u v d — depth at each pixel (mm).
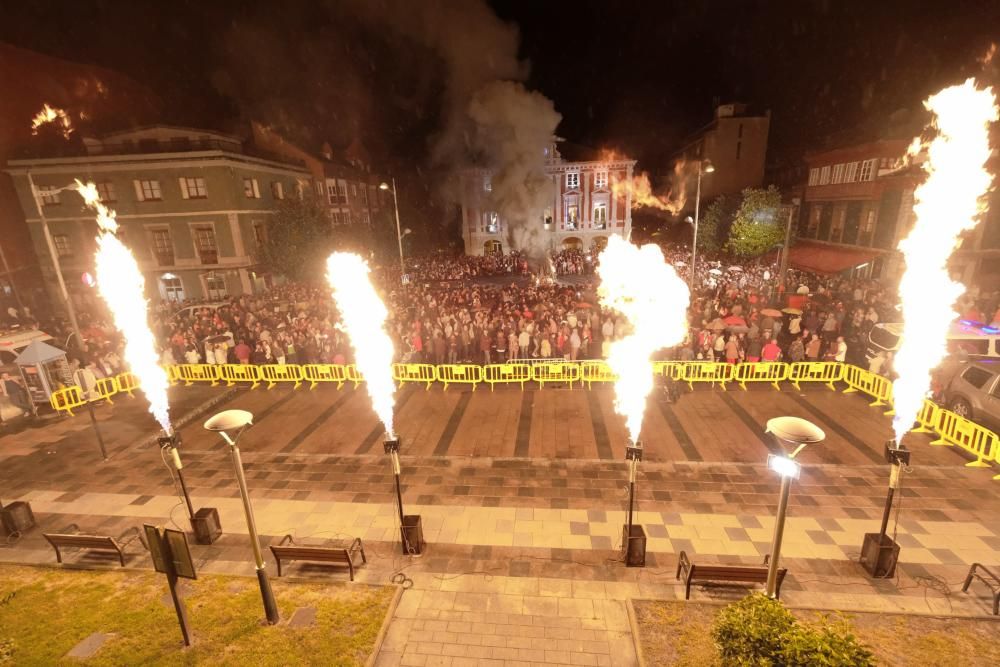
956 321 16031
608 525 9836
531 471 12000
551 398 16438
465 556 9062
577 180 55375
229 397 17797
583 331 19203
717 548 9062
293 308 25875
